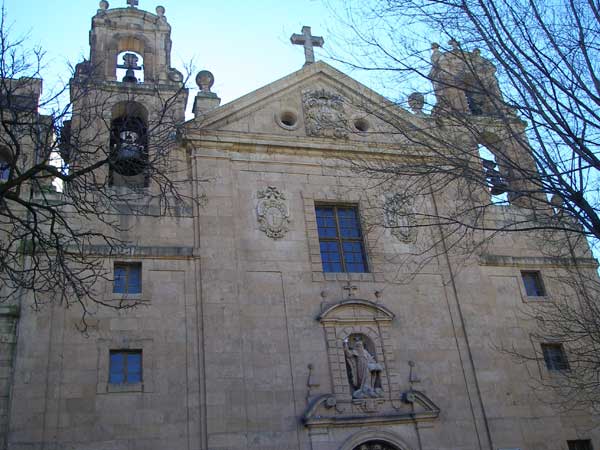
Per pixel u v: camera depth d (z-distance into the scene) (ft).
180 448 65.16
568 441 78.84
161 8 95.50
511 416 77.56
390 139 92.17
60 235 52.06
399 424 72.90
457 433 74.69
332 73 95.50
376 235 84.48
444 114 55.67
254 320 74.23
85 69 69.56
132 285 72.95
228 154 84.02
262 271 77.66
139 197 77.87
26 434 61.67
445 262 85.87
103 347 67.77
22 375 64.13
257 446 67.36
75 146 53.52
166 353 69.26
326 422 69.82
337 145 89.25
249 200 82.07
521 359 81.66
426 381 76.79
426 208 88.99
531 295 88.28
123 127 61.46
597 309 74.28
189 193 80.12
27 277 66.90
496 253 89.20
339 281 79.82
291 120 90.89
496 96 47.11
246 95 88.84
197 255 75.41
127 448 63.77
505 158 47.85
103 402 65.05
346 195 86.69
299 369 72.84
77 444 62.64
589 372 82.02
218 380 69.05
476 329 81.92
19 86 51.34
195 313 72.38
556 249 89.66
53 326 67.21
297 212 83.30
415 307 81.20
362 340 77.41
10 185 45.44
